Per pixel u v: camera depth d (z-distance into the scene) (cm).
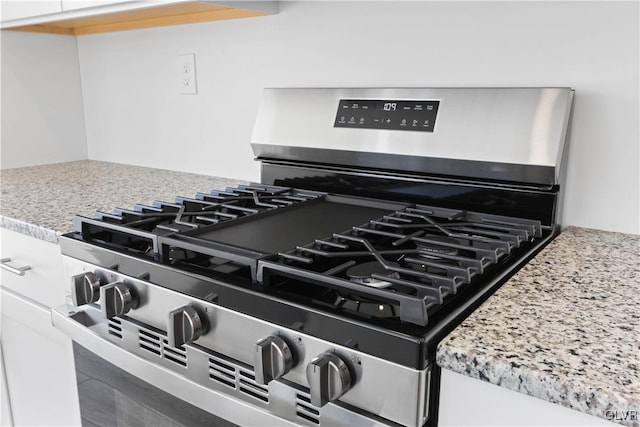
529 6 101
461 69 111
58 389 124
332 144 121
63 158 193
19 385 139
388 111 115
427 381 60
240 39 146
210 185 150
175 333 77
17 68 175
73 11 141
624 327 61
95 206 126
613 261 84
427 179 111
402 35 118
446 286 68
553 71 101
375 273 72
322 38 130
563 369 52
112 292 88
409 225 95
